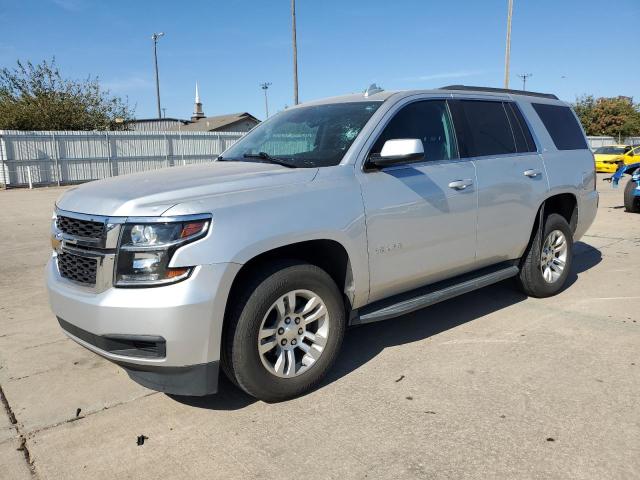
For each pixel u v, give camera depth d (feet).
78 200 11.12
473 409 10.95
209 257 9.84
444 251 14.03
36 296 19.83
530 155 16.88
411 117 13.91
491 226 15.24
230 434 10.30
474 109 15.72
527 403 11.12
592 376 12.27
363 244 12.11
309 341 11.75
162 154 97.09
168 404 11.56
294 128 14.37
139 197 10.21
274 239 10.57
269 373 10.98
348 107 14.23
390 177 12.80
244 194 10.65
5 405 11.63
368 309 12.97
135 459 9.60
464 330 15.39
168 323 9.60
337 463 9.29
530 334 14.93
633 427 10.12
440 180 13.79
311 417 10.82
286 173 11.64
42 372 13.25
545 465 9.06
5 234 33.88
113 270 9.89
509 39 95.25
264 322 10.81
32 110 109.09
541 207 16.90
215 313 9.96
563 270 18.30
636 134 180.75
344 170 12.18
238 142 15.87
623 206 43.52
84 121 115.44
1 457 9.75
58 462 9.57
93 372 13.23
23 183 82.69
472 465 9.12
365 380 12.41
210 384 10.29
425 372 12.73
